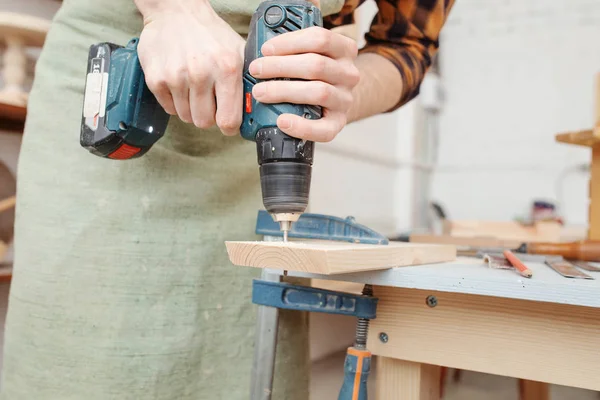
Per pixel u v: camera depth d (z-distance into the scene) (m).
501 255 0.83
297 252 0.52
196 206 0.80
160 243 0.76
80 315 0.73
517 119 3.55
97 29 0.75
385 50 0.93
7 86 1.24
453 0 1.02
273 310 0.75
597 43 3.33
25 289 0.75
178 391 0.78
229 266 0.83
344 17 1.03
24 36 1.22
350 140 2.54
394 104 0.92
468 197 3.68
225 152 0.83
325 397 1.75
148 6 0.64
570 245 0.91
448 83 3.74
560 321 0.59
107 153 0.65
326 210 2.31
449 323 0.64
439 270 0.64
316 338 2.10
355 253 0.55
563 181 3.42
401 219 3.23
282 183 0.58
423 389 0.70
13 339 0.77
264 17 0.57
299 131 0.55
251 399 0.76
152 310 0.76
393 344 0.67
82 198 0.74
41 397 0.74
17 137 1.41
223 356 0.83
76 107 0.75
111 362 0.73
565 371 0.58
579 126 3.38
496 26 3.59
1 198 1.37
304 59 0.54
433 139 3.69
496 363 0.62
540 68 3.48
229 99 0.58
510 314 0.61
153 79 0.59
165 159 0.77
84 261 0.73
